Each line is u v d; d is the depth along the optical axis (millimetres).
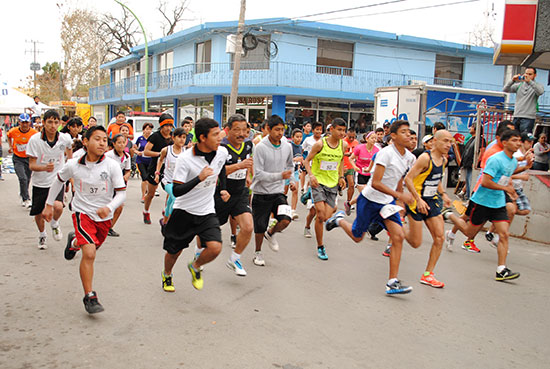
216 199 5367
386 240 7824
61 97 45062
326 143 6262
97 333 3795
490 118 11484
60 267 5543
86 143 4262
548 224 7875
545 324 4430
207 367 3307
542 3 7348
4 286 4836
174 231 4551
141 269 5582
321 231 6410
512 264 6586
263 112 22578
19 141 9250
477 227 6238
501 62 8680
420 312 4602
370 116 24422
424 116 14453
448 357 3660
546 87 18734
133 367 3266
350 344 3799
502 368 3523
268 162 5906
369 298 4930
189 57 25812
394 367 3445
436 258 5496
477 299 5062
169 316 4203
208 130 4289
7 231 7320
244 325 4074
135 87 30391
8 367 3205
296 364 3412
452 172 14352
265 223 5969
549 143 12516
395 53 24281
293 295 4918
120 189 4426
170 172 6820
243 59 22797
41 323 3955
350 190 9867
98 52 39094
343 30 22250
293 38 22000
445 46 24766
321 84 22391
